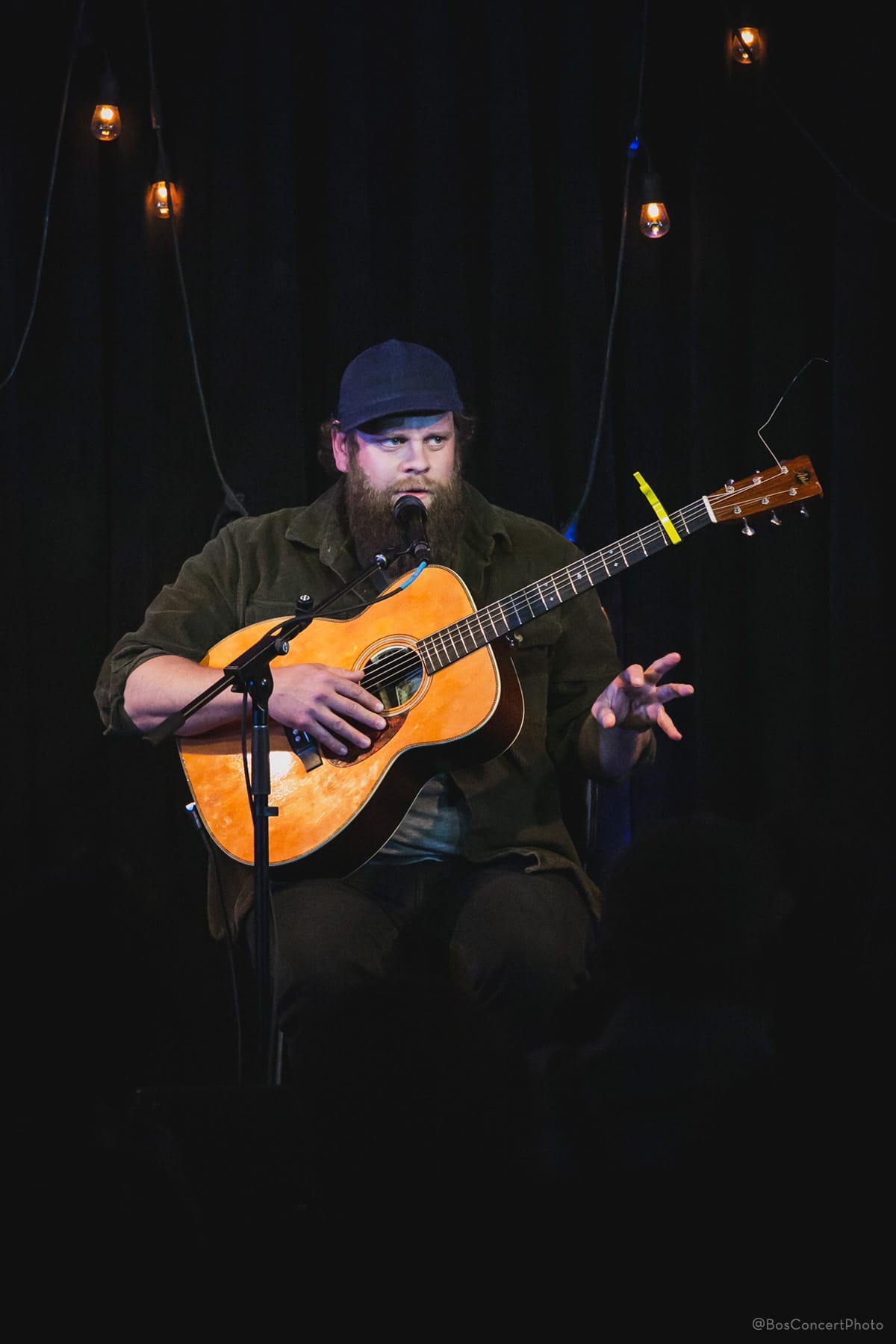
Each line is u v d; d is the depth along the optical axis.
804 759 8.56
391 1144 2.77
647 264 8.89
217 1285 2.84
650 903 3.42
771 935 3.50
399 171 9.02
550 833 6.79
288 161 8.74
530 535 7.37
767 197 8.73
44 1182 2.78
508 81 8.77
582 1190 2.96
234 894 6.75
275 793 6.50
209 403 8.80
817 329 8.80
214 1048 8.48
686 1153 3.11
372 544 6.94
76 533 8.63
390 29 8.98
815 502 6.22
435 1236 2.82
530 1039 6.02
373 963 6.12
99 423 8.71
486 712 6.38
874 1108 3.15
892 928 4.32
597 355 8.77
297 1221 3.13
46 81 8.78
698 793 8.62
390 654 6.58
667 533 6.26
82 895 2.88
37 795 8.55
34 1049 2.81
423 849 6.73
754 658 8.66
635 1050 3.34
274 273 8.67
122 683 6.84
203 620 7.16
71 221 8.72
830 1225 2.95
